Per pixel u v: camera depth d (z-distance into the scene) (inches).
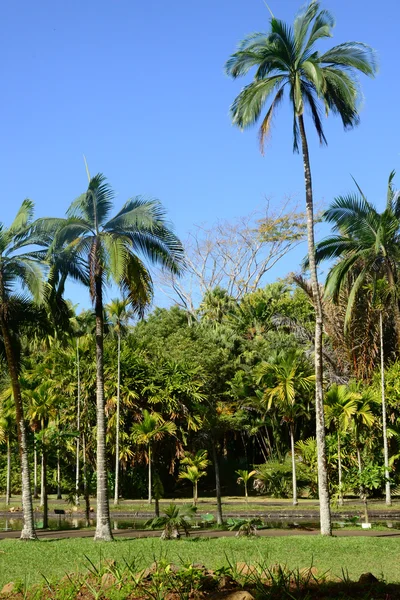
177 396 1739.7
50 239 877.2
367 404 1275.8
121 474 1764.3
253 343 1978.3
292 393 1487.5
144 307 898.7
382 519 1144.8
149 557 595.8
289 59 855.7
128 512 1349.7
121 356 1761.8
